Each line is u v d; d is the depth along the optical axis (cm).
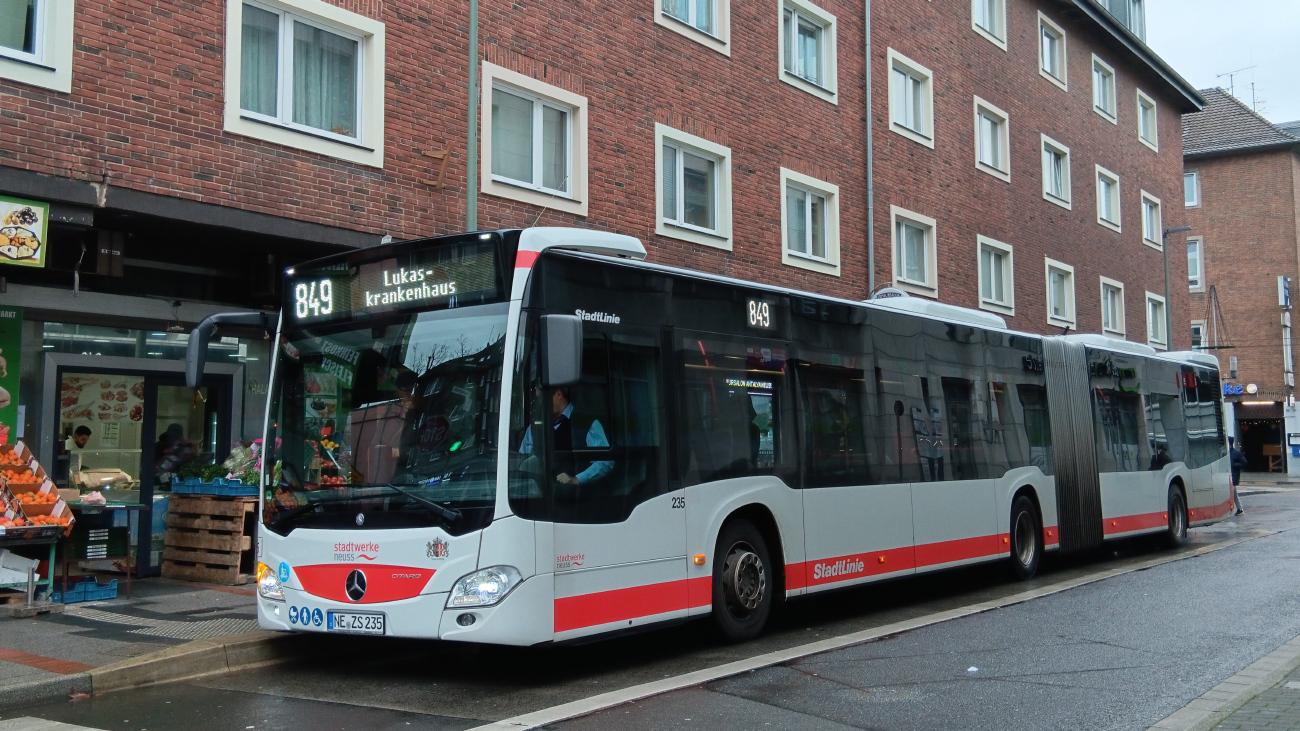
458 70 1318
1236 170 5153
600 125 1512
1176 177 3653
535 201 1407
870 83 2097
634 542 791
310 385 800
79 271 1034
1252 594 1180
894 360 1148
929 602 1186
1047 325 2748
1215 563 1509
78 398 1127
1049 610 1080
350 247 1184
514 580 704
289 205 1132
